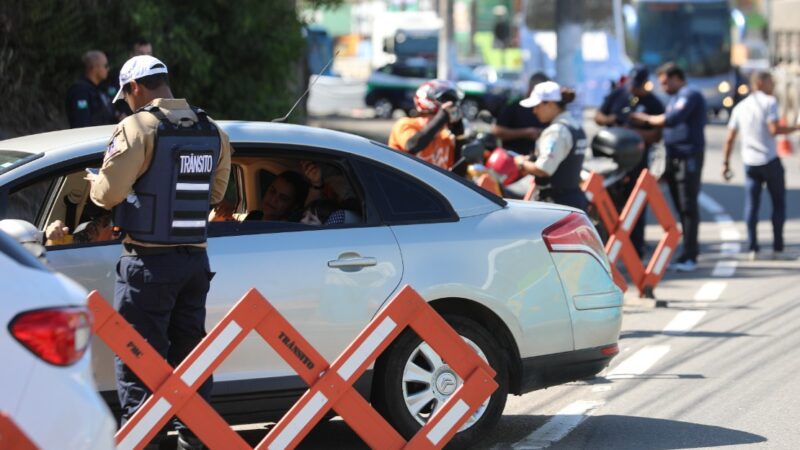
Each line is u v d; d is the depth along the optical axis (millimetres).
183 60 32062
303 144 15148
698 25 89562
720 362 20719
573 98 23969
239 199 15836
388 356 14758
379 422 13266
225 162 13898
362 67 144875
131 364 12523
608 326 16156
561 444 15875
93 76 25844
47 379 9320
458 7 160750
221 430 12820
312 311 14578
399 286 14930
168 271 13344
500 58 129375
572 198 23734
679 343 22359
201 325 13875
